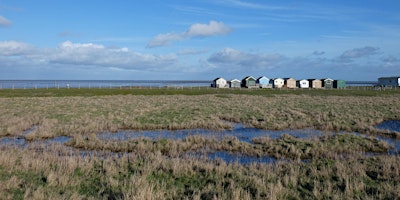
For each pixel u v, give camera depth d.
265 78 122.00
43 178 11.10
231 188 10.23
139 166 13.00
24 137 21.73
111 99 54.88
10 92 74.31
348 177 11.36
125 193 9.48
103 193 9.92
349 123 27.69
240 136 22.48
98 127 24.56
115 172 11.87
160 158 14.03
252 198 9.55
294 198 9.68
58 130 23.11
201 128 25.91
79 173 11.90
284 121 28.59
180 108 39.59
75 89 94.19
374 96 68.94
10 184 10.04
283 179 11.18
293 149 16.98
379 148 18.16
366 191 10.23
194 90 94.88
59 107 39.59
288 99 57.53
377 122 29.19
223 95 70.56
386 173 11.98
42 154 14.84
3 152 14.32
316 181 11.07
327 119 29.81
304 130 25.16
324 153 16.78
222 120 30.91
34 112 34.12
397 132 22.98
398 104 46.22
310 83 122.00
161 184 10.81
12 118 28.78
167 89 100.81
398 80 118.75
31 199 8.90
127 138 21.11
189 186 10.84
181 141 19.09
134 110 36.38
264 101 52.22
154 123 27.23
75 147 18.42
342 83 118.56
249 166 13.24
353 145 18.44
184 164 12.84
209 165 12.79
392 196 9.60
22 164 12.43
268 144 18.58
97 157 14.96
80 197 9.30
